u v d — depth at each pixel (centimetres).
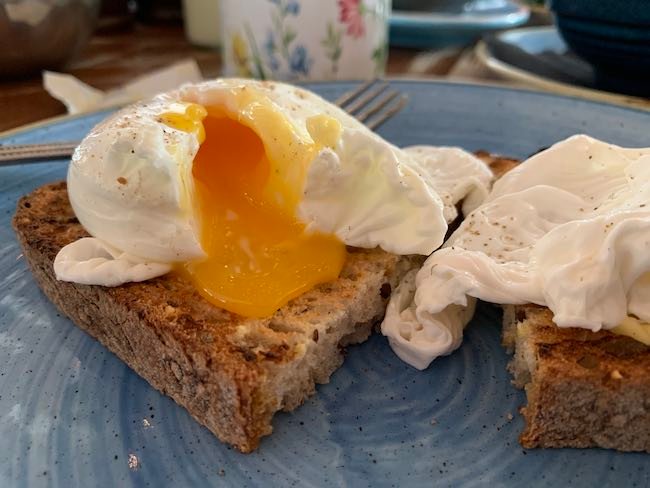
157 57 32
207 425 12
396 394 13
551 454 12
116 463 11
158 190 13
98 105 23
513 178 15
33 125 20
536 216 14
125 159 13
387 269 15
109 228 13
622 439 12
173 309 13
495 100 22
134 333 13
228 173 14
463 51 34
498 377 13
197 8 33
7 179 18
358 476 11
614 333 12
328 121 13
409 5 35
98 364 13
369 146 14
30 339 14
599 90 27
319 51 24
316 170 13
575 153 15
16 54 26
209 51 33
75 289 14
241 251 14
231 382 11
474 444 12
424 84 23
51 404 12
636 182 14
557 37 32
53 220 16
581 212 14
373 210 14
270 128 14
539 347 12
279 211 14
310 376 13
